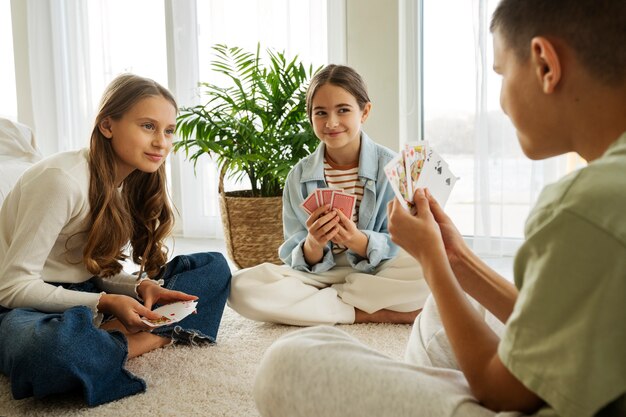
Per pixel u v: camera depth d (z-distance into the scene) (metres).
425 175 1.39
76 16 3.99
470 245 3.27
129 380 1.47
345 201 1.92
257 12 3.47
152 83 1.71
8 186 2.47
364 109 2.12
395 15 3.16
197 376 1.58
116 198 1.73
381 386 0.72
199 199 3.87
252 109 2.98
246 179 3.67
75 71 4.04
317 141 2.86
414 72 3.27
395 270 2.04
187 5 3.69
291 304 2.01
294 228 2.22
